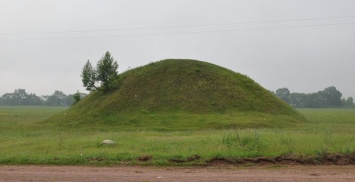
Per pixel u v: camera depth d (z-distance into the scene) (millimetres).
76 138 22844
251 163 13711
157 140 20641
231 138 18391
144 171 12422
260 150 15578
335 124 38469
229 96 43188
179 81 45875
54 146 18547
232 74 49625
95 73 46562
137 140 20938
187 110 40500
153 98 43094
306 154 14336
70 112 44594
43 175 11727
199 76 46719
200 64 49562
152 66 50000
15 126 38000
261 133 22156
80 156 14875
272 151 15188
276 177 11031
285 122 36750
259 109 41688
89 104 44750
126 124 36938
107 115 40188
